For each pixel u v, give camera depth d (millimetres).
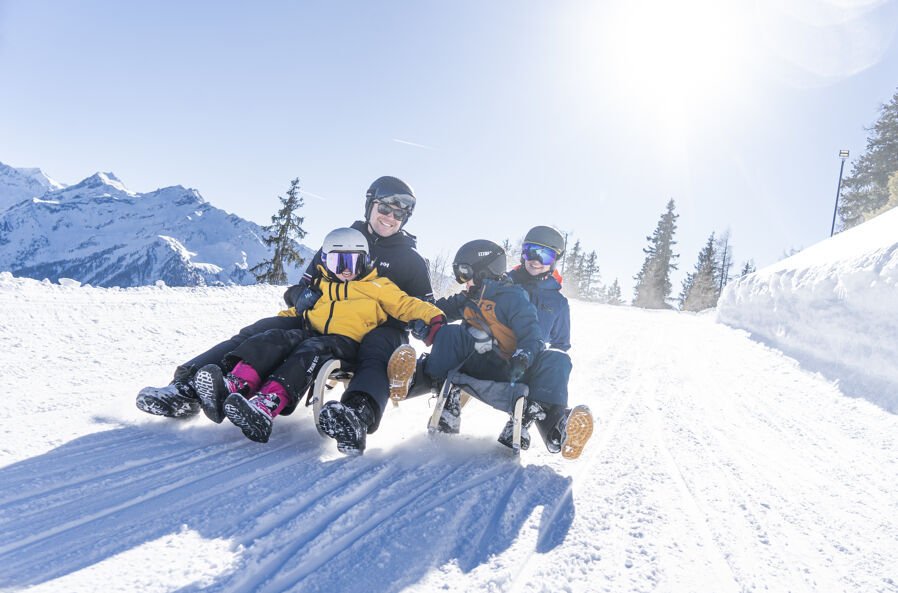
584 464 2967
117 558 1636
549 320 3984
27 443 2475
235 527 1889
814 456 3365
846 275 6270
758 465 3133
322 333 3262
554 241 3945
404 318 3357
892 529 2309
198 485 2217
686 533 2180
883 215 9586
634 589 1741
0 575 1503
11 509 1876
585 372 6090
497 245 3445
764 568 1935
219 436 2850
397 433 3287
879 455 3406
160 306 7016
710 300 53469
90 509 1938
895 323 5113
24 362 3904
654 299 54562
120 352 4609
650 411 4359
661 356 7840
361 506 2168
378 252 3881
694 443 3502
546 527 2160
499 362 3219
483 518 2182
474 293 3383
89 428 2777
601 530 2164
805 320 7273
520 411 2959
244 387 2789
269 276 33375
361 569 1718
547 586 1722
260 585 1581
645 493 2582
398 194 3771
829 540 2188
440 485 2494
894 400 4586
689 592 1745
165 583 1531
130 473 2268
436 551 1879
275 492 2209
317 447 2846
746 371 6719
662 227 55219
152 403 2766
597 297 63594
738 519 2352
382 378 2932
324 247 3311
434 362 3262
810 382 5824
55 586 1472
